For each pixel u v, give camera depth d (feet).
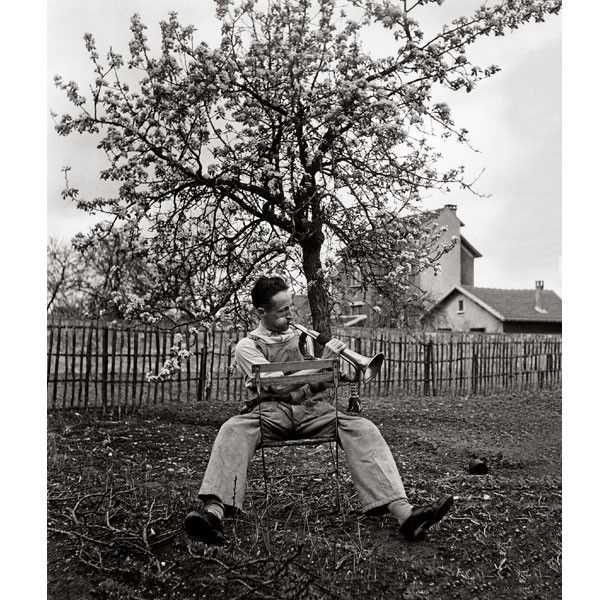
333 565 11.30
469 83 21.72
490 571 11.61
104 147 22.77
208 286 25.62
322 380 12.35
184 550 11.74
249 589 10.32
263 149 23.62
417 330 59.31
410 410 33.55
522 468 20.40
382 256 24.02
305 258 24.38
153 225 24.80
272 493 15.06
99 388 34.91
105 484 15.44
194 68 22.47
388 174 22.57
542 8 21.16
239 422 12.17
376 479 12.21
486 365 46.39
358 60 20.61
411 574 11.24
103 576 10.93
